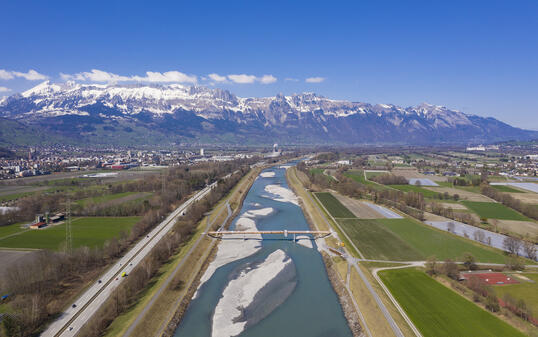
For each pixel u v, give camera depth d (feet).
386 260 469.98
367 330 312.71
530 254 468.75
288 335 314.96
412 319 318.86
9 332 278.87
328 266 470.39
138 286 386.93
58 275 391.04
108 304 339.16
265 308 364.58
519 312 318.86
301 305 370.73
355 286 392.27
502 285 382.63
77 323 310.65
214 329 326.85
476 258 473.67
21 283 352.90
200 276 446.60
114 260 464.65
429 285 388.57
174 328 328.08
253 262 494.59
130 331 301.63
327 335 314.96
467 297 358.43
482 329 300.40
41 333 295.28
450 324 309.63
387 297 361.10
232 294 396.37
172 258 488.85
